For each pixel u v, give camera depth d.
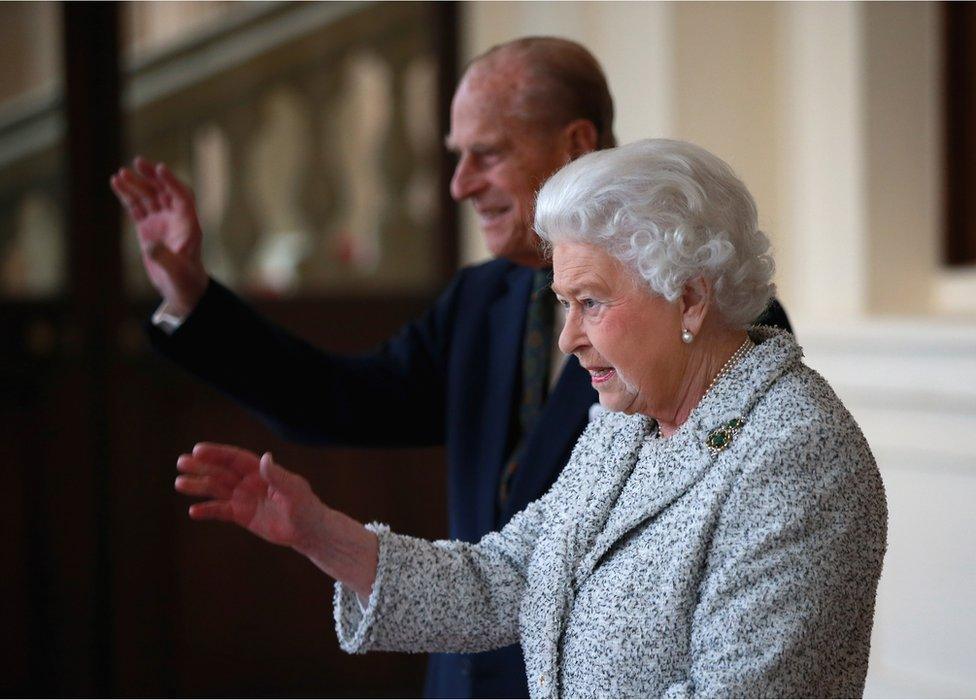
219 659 11.52
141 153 11.11
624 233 3.75
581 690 3.83
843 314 10.04
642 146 3.84
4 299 10.91
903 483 8.06
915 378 8.13
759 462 3.65
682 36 10.53
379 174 11.62
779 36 10.73
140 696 11.34
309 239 11.52
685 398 3.93
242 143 11.34
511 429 5.53
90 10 10.94
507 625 4.30
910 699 7.79
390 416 6.21
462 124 5.42
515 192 5.36
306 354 6.12
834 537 3.58
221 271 11.31
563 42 5.50
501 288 5.93
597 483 4.11
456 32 11.63
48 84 10.93
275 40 11.41
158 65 11.14
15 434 11.01
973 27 9.64
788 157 10.73
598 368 3.95
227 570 11.54
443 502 11.87
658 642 3.70
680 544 3.72
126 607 11.28
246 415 11.51
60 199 10.98
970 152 9.78
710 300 3.81
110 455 11.20
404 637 4.23
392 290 11.68
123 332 11.17
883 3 9.84
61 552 11.13
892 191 9.90
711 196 3.78
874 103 9.83
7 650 11.03
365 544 4.22
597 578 3.89
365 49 11.56
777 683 3.47
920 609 7.84
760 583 3.54
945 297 9.83
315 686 11.67
